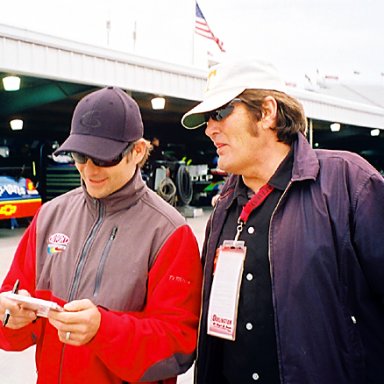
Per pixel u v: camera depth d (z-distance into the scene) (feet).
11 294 3.53
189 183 35.83
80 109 4.03
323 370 3.39
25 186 25.91
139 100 29.71
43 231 4.46
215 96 3.90
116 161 3.89
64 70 18.48
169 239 4.06
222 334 3.91
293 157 3.94
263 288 3.81
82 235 4.24
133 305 3.92
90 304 3.41
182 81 23.98
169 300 3.94
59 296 4.08
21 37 16.89
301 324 3.43
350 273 3.50
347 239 3.47
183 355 3.94
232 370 4.01
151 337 3.67
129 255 4.00
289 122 3.91
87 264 4.06
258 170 4.00
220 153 4.01
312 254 3.46
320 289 3.43
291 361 3.44
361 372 3.48
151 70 22.36
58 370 3.92
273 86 3.88
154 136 44.86
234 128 3.85
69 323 3.25
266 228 3.89
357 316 3.58
